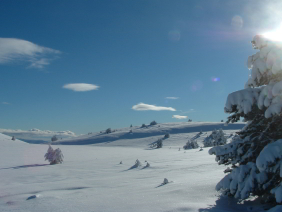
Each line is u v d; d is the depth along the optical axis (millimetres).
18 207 5531
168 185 7453
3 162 26484
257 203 4746
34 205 5621
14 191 9125
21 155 35531
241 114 5035
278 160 4070
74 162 25750
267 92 4375
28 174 16703
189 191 5977
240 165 4816
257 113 4824
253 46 5137
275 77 4676
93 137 125562
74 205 5371
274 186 4348
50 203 5727
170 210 4406
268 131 4770
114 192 7148
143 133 115062
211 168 11578
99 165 21469
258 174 4406
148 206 4816
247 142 4977
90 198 6180
